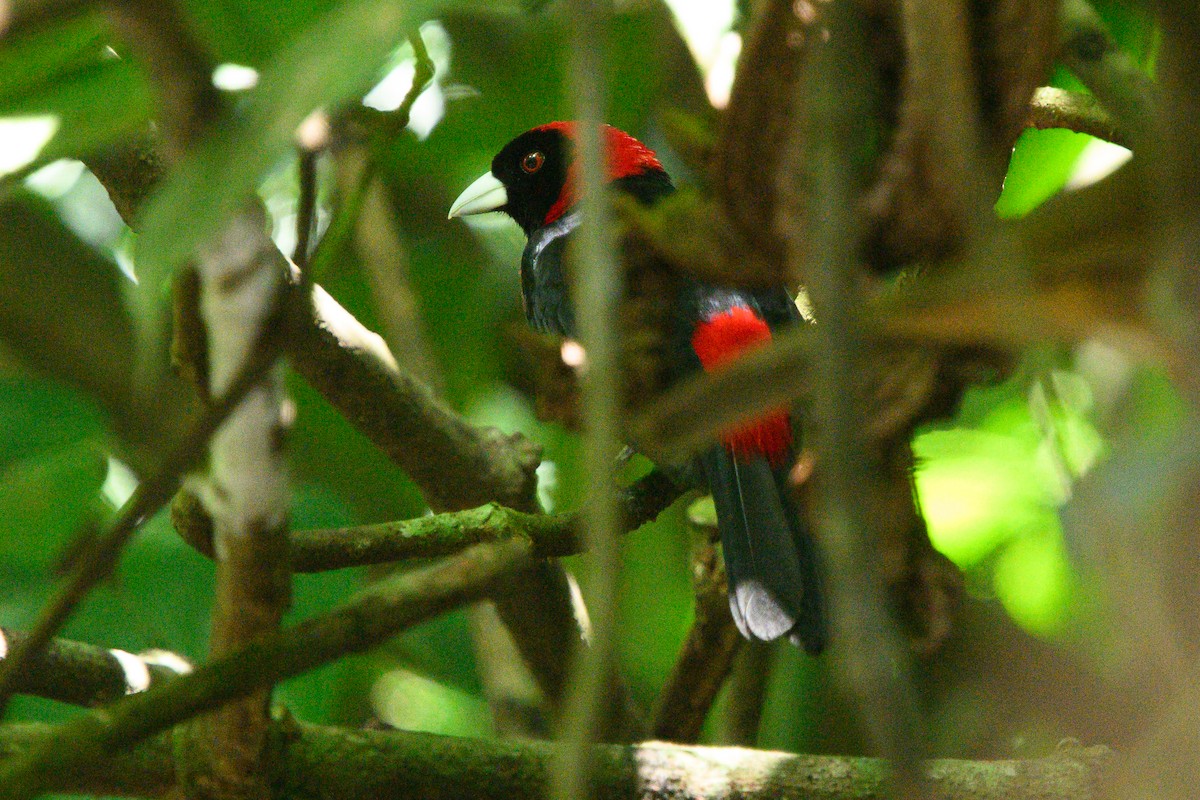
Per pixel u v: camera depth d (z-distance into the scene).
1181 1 1.92
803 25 2.88
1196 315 1.95
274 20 3.08
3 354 8.65
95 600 6.77
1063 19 3.82
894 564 3.50
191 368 3.02
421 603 2.84
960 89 2.45
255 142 1.91
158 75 2.01
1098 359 7.04
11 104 2.64
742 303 7.23
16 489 6.88
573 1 2.00
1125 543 1.94
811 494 3.52
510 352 9.60
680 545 8.77
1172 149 1.96
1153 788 1.93
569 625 6.63
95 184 9.41
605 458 2.06
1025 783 4.84
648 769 4.95
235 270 2.50
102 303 8.63
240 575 3.06
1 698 2.74
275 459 2.90
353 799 4.73
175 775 4.58
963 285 2.16
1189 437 1.90
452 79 8.72
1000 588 8.36
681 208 3.32
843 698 7.84
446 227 10.19
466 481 6.49
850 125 2.12
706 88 7.38
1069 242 2.13
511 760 4.89
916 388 3.12
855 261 2.02
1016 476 8.63
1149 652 1.96
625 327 4.09
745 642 7.27
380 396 6.12
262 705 3.89
